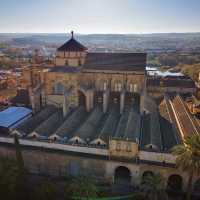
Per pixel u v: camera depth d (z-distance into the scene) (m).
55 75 93.50
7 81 158.88
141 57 96.06
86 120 80.31
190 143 51.09
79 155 65.38
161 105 104.00
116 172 67.06
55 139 70.06
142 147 65.00
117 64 95.56
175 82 127.69
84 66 97.38
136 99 91.94
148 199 52.19
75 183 54.78
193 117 90.75
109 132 73.25
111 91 95.88
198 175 56.56
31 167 70.12
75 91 92.81
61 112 91.38
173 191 60.91
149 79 131.88
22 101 101.00
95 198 53.22
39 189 55.91
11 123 79.44
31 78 107.62
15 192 54.22
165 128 80.69
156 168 60.75
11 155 70.75
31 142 69.75
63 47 98.62
